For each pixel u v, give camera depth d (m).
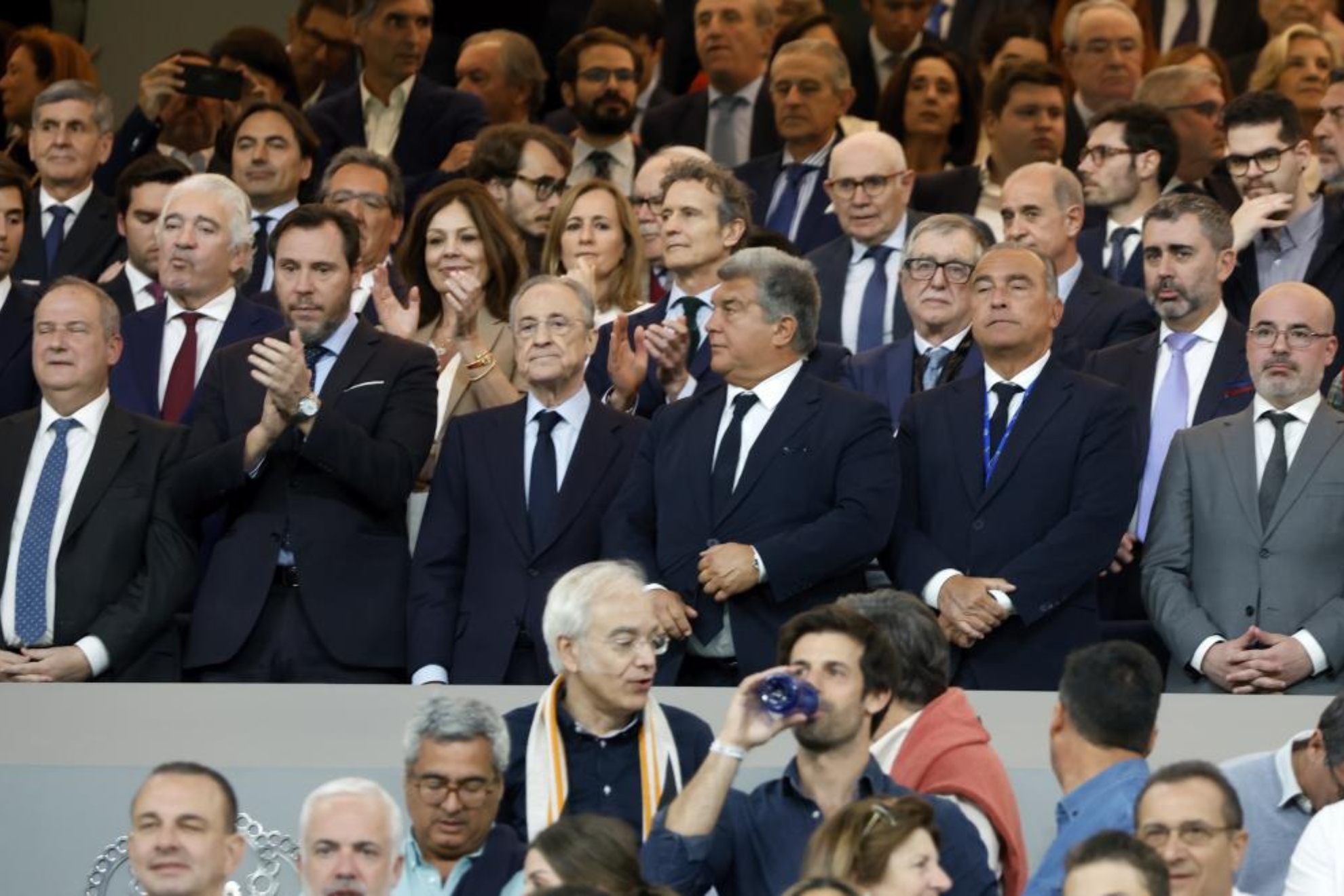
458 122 39.97
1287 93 39.94
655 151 41.31
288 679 27.72
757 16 41.03
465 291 30.05
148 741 24.89
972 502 27.36
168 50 45.62
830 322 33.53
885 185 33.66
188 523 28.16
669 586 26.81
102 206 36.12
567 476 27.94
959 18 43.38
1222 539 27.88
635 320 31.38
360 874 20.08
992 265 27.66
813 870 18.34
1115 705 20.72
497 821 22.81
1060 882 20.23
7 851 24.16
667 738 22.64
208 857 20.02
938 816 20.25
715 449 27.09
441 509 28.16
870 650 20.53
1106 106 38.53
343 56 41.84
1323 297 28.33
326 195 33.75
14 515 28.05
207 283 30.55
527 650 27.53
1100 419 27.39
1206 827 19.12
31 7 45.34
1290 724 25.48
